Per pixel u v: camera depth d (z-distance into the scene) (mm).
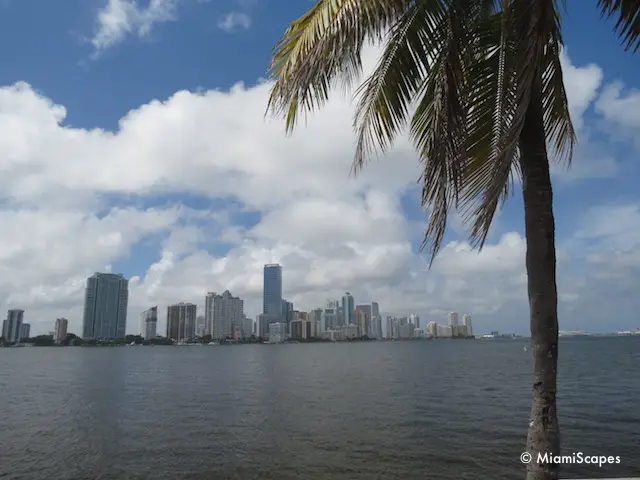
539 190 4648
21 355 139000
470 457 15430
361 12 4219
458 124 4867
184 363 84188
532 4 4102
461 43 5012
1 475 14836
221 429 20984
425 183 5113
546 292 4488
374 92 5395
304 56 4359
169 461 16094
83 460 16438
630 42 4934
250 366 72062
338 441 18141
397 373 50906
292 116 4922
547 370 4414
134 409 27406
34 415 25750
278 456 16344
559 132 6188
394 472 14266
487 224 4227
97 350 192750
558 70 5496
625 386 33750
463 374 47938
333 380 43844
